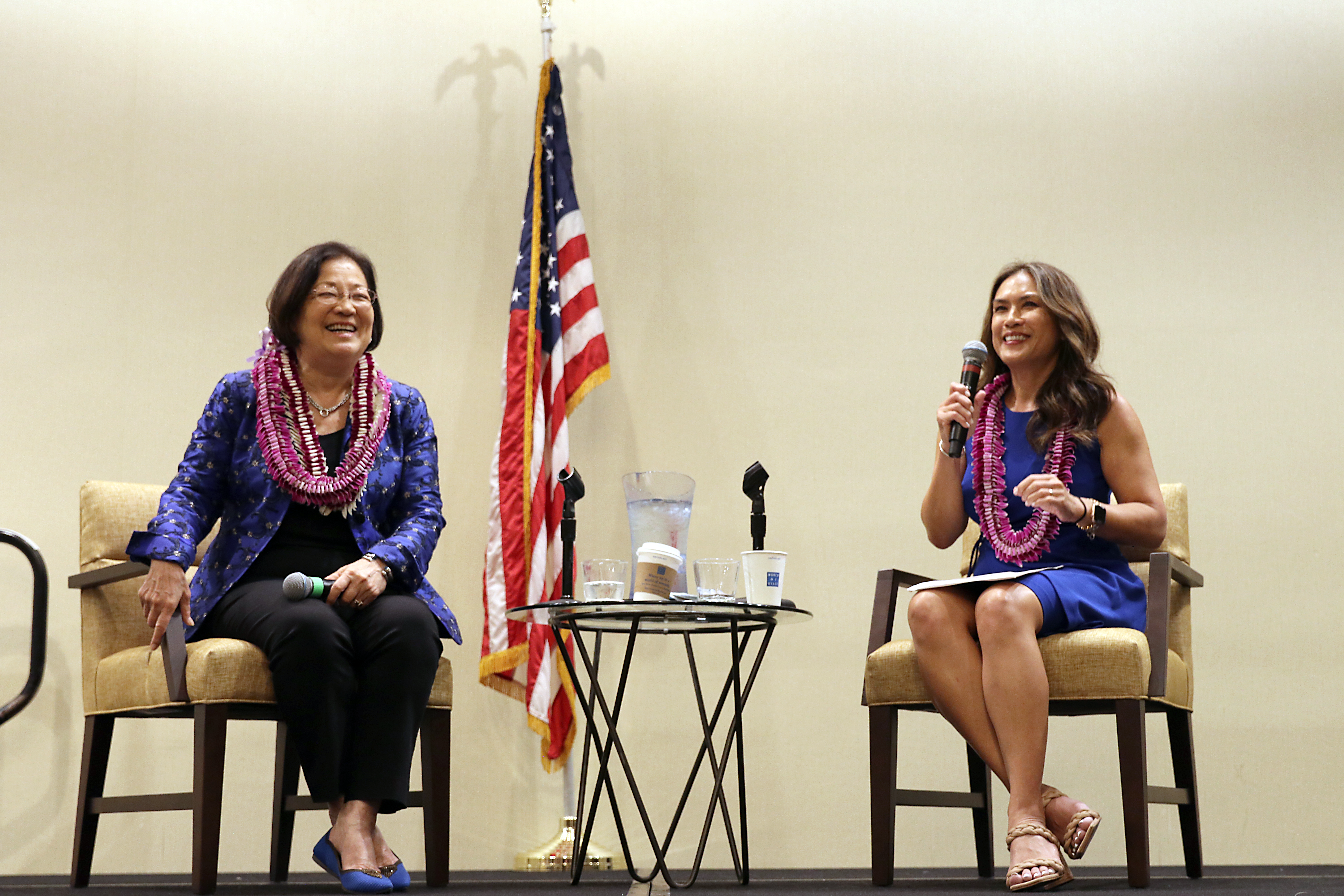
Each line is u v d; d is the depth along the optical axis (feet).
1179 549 10.78
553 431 13.34
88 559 10.56
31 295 13.73
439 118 14.64
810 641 13.65
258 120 14.44
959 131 14.49
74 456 13.51
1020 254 14.24
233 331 13.99
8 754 12.84
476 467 13.96
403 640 8.70
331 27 14.70
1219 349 13.88
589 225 14.52
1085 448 9.96
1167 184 14.21
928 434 13.99
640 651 13.64
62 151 14.02
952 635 9.09
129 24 14.38
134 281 13.92
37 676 11.72
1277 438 13.67
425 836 9.70
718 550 13.84
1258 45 14.42
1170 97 14.39
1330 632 13.28
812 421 14.07
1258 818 13.00
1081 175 14.32
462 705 13.53
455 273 14.32
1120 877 10.76
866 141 14.55
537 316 13.61
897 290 14.28
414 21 14.79
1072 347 10.09
